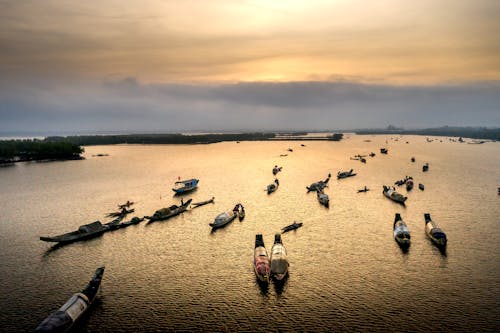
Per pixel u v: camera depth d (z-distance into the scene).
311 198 101.75
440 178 134.38
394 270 53.06
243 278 51.50
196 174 151.00
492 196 102.25
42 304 45.62
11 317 42.69
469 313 41.81
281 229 73.56
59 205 98.50
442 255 58.47
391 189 105.12
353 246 62.88
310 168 166.38
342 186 119.19
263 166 175.75
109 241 68.00
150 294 47.47
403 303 44.12
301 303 44.59
